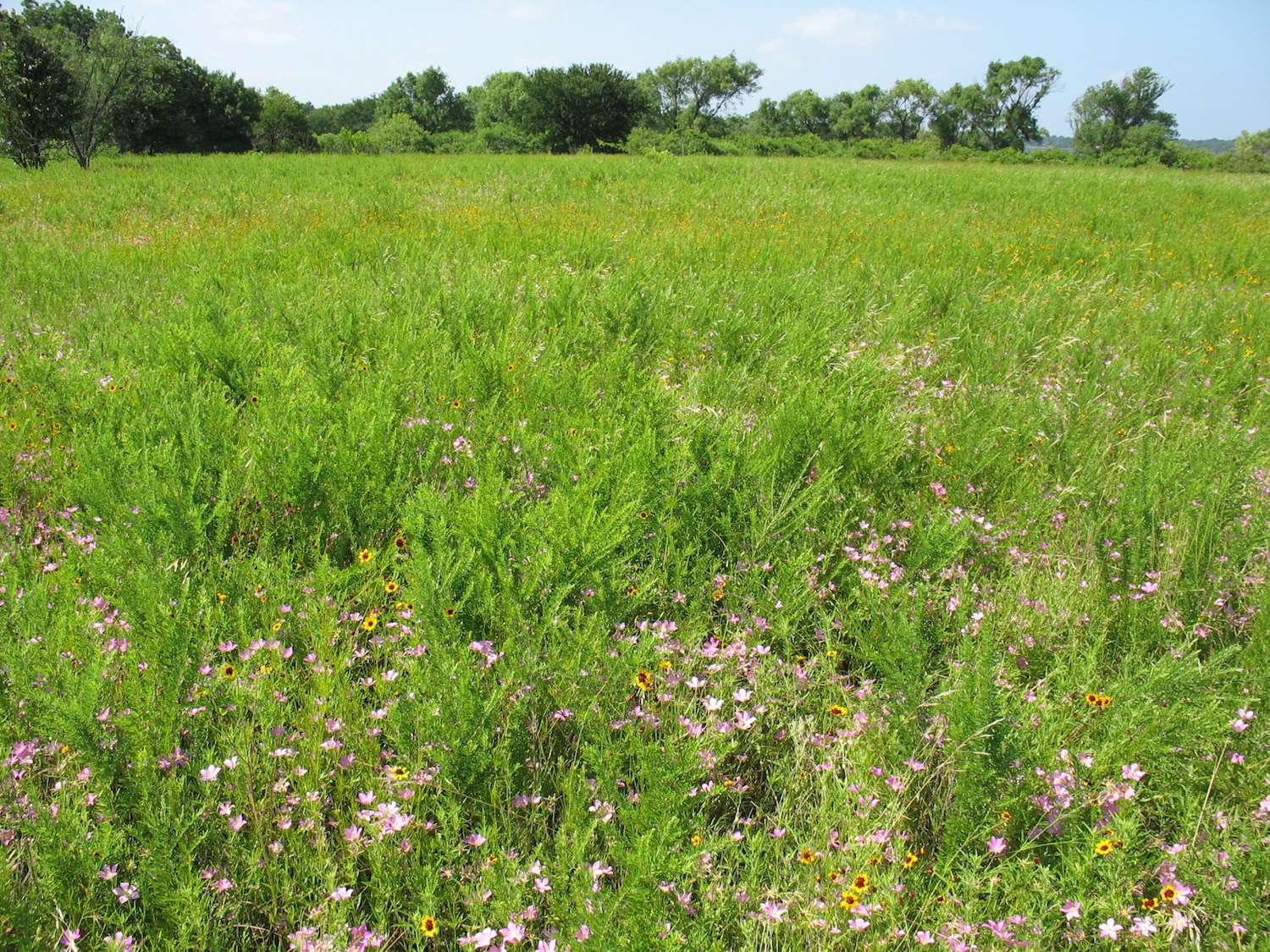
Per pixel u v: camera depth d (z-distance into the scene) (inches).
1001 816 84.8
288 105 2503.7
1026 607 123.8
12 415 169.0
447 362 202.5
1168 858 82.2
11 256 340.5
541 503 132.5
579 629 104.2
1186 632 117.3
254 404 174.2
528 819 86.5
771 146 2175.2
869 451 156.7
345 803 88.5
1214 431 171.5
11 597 105.9
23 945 67.9
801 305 276.7
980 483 164.7
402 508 136.3
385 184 664.4
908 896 81.4
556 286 270.7
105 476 134.4
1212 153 3127.5
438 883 77.4
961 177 825.5
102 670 88.4
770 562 129.3
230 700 97.6
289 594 113.7
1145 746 90.0
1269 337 263.9
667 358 237.5
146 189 645.9
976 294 293.1
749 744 101.3
